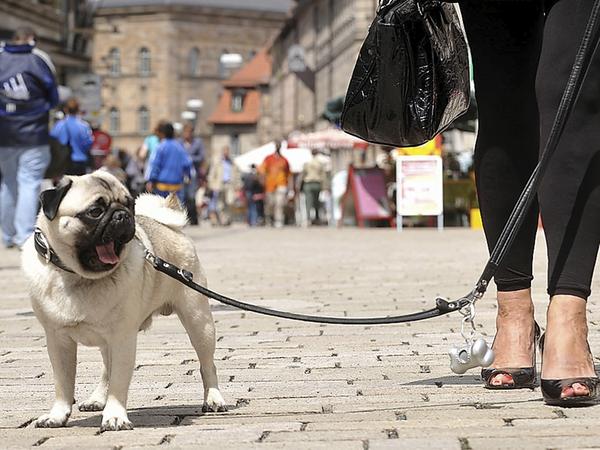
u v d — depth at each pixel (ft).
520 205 18.76
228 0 538.47
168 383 22.44
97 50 531.91
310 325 31.14
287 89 346.13
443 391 20.39
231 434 16.66
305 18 295.28
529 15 20.01
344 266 53.47
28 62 54.54
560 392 17.99
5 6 169.58
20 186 55.06
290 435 16.38
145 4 528.22
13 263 57.21
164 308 19.94
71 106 75.92
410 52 19.66
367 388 21.06
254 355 25.85
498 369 20.42
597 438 15.40
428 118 19.79
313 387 21.38
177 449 15.66
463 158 120.47
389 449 15.03
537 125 20.58
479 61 20.42
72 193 17.16
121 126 532.32
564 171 18.53
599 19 18.10
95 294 17.35
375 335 28.78
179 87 532.32
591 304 34.06
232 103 475.31
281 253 66.39
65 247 17.17
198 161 113.80
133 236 17.42
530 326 20.59
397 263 54.65
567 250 18.44
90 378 23.18
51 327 17.94
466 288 40.55
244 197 177.37
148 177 70.08
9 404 20.51
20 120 54.65
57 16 198.80
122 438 16.80
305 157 163.84
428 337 28.12
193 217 119.44
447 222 113.19
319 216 138.41
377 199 112.68
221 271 51.44
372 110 19.86
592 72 18.44
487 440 15.43
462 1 20.08
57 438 17.01
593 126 18.51
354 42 200.13
